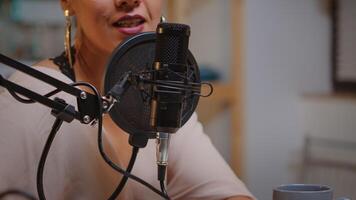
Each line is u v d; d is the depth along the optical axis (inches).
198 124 63.6
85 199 51.5
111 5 49.7
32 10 142.8
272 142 151.3
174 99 41.2
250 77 147.6
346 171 139.7
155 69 41.2
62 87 41.3
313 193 45.5
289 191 45.9
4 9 141.6
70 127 50.9
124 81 42.8
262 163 150.3
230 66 148.0
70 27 54.5
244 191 58.5
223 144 149.9
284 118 152.4
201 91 44.7
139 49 43.6
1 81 41.1
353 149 138.6
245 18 145.7
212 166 59.6
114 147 54.0
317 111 147.8
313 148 148.1
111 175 52.9
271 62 150.6
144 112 44.1
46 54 142.1
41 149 49.0
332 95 145.7
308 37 154.2
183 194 59.1
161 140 43.5
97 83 55.1
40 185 45.1
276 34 151.0
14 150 47.9
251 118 148.8
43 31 142.9
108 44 50.6
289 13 152.1
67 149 50.6
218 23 150.3
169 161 59.9
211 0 151.0
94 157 52.0
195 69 43.2
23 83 45.8
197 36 152.6
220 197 57.5
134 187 54.2
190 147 60.3
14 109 48.9
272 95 151.0
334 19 151.7
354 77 145.6
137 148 45.4
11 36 141.7
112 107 43.0
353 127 139.0
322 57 155.1
